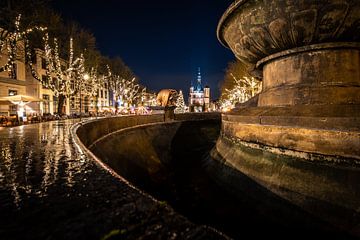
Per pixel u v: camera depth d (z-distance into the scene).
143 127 14.51
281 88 8.45
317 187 5.32
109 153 8.83
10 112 29.45
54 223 1.53
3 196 1.96
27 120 20.45
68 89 31.72
